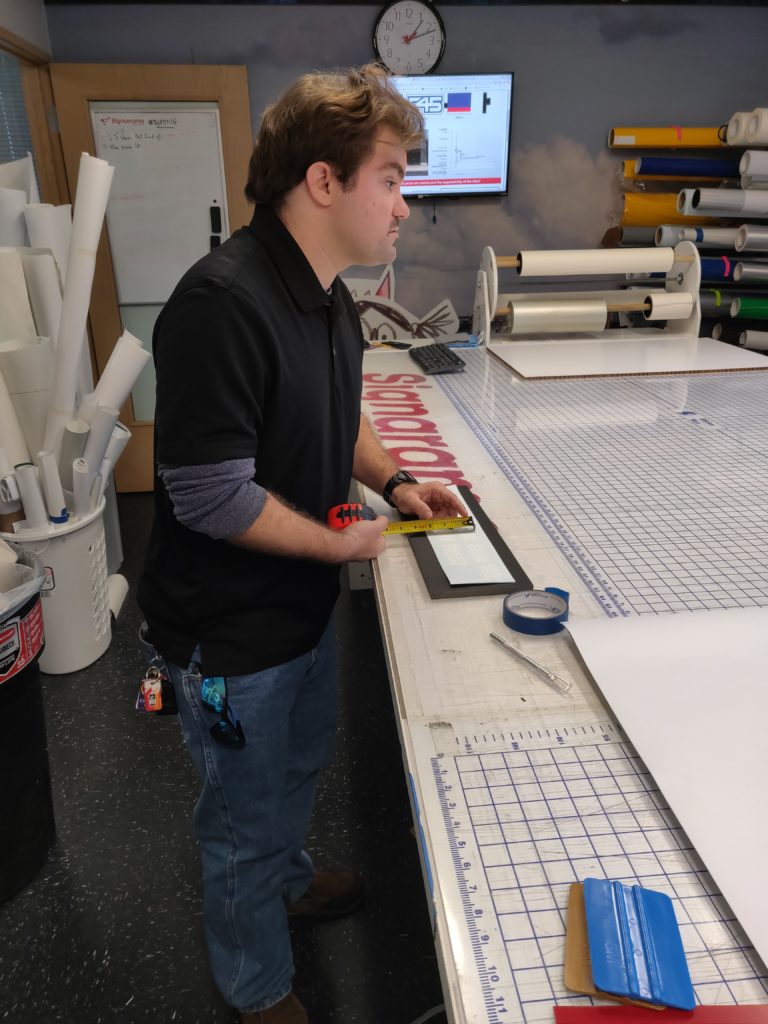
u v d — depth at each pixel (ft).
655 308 8.89
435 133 11.67
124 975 4.53
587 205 12.60
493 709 2.59
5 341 7.13
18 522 6.89
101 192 6.38
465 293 12.89
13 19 9.41
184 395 2.66
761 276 10.84
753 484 4.56
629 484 4.59
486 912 1.88
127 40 10.98
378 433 5.60
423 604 3.28
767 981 1.70
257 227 2.96
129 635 8.10
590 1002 1.67
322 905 4.79
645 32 11.73
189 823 5.66
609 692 2.55
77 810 5.78
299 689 3.90
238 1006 3.74
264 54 11.27
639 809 2.17
